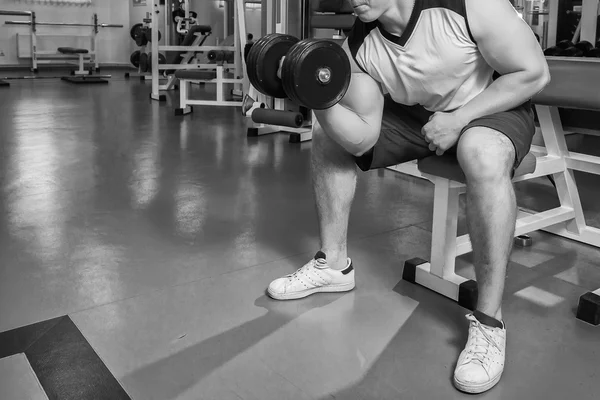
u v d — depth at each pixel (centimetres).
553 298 152
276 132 387
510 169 119
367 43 133
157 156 310
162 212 217
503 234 117
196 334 132
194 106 518
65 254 175
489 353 116
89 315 139
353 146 134
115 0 945
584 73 164
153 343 127
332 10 318
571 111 211
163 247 183
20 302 144
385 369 119
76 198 232
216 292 153
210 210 221
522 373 118
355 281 161
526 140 124
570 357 124
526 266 173
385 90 142
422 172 149
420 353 126
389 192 249
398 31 126
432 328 136
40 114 450
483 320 120
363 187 255
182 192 244
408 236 197
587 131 208
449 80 128
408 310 145
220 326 135
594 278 165
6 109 473
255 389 112
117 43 959
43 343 126
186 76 452
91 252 177
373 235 197
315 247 185
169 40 743
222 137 369
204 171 280
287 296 148
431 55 124
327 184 146
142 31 791
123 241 187
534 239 196
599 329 137
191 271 165
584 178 273
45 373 116
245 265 170
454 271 162
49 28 898
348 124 130
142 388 112
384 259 177
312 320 139
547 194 249
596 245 189
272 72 120
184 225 204
